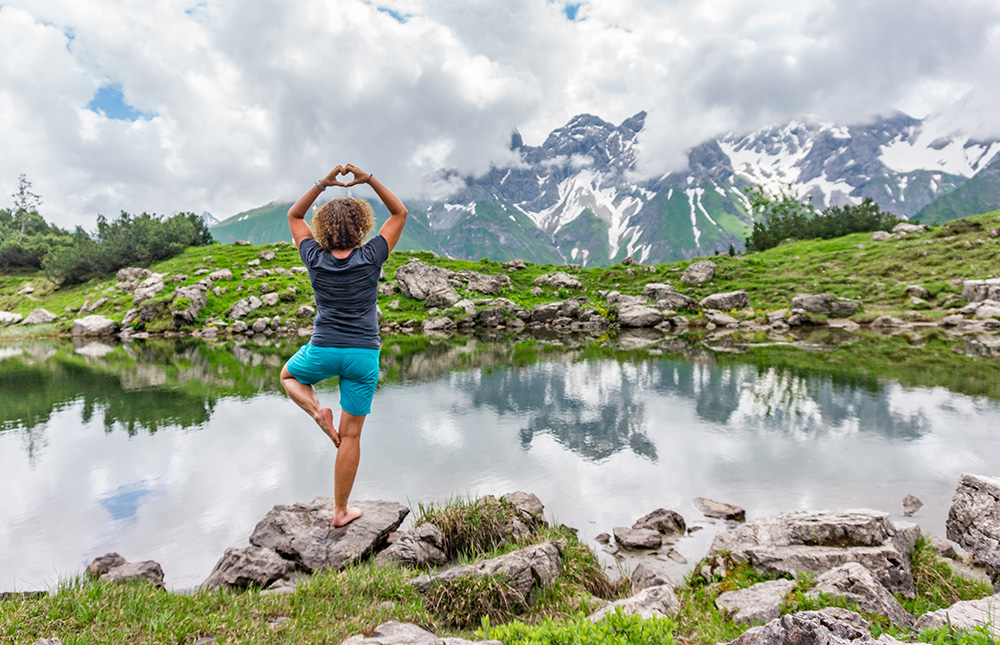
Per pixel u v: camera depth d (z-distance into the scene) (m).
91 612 3.97
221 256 65.94
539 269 62.34
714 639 3.83
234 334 42.53
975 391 16.41
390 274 57.81
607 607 4.31
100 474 10.13
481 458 10.80
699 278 51.78
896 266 47.44
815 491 8.97
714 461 10.52
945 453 10.76
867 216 79.19
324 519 6.80
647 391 17.25
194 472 10.20
